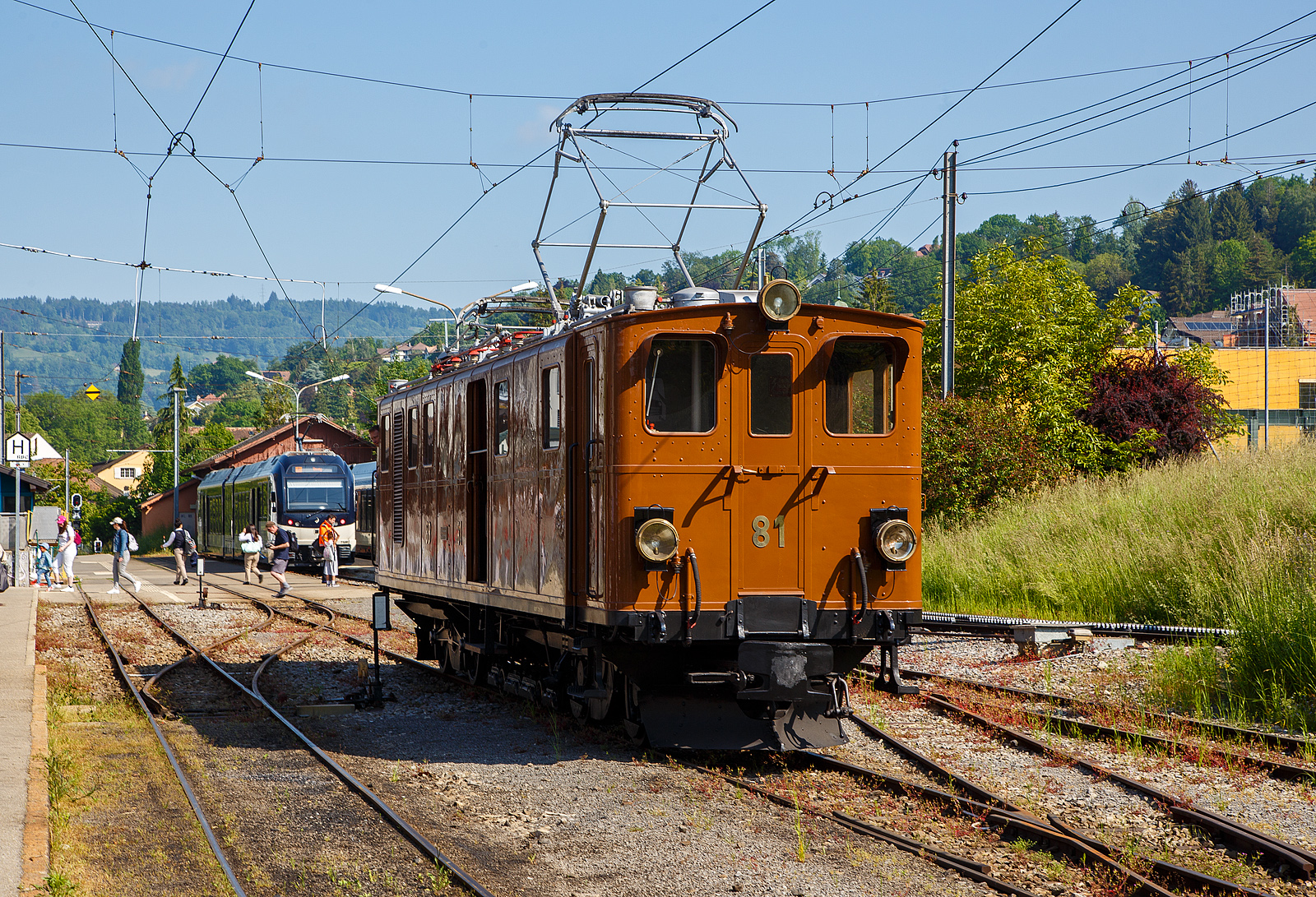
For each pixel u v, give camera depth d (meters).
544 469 9.99
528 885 6.13
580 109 11.26
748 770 8.71
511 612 11.21
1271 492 15.47
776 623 8.89
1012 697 11.02
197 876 6.27
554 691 10.63
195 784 8.47
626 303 9.68
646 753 9.09
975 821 6.99
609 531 8.82
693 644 9.05
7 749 8.92
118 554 28.66
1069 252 145.62
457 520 12.31
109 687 13.33
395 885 6.16
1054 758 8.55
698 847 6.73
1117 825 6.95
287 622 20.86
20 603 23.73
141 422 159.50
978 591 17.83
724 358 8.93
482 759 9.38
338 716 11.55
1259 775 8.03
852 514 9.12
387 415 15.45
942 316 23.80
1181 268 125.50
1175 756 8.61
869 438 9.18
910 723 10.08
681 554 8.77
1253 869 6.17
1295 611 10.58
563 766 8.86
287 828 7.30
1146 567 15.26
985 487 21.95
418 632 14.97
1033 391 24.38
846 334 9.13
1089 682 11.58
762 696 8.50
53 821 7.08
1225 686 10.51
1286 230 136.25
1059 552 16.98
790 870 6.28
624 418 8.78
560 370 9.63
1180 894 5.73
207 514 50.09
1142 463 24.44
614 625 8.70
